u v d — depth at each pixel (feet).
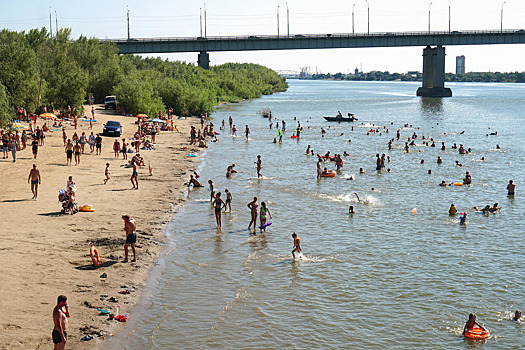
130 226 86.89
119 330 65.57
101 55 428.56
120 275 81.35
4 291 71.36
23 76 253.44
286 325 69.36
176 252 94.68
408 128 315.37
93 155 184.75
